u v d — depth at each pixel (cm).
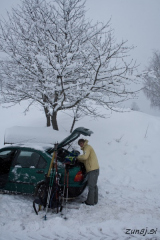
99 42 808
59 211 434
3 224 376
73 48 820
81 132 470
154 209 457
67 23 832
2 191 494
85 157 462
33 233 354
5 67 820
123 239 342
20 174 480
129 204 480
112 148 852
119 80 728
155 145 868
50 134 736
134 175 686
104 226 379
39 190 454
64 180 449
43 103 839
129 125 1027
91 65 749
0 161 537
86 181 494
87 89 733
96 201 481
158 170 720
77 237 346
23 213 422
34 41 820
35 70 793
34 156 493
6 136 727
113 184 619
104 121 1084
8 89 866
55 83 802
